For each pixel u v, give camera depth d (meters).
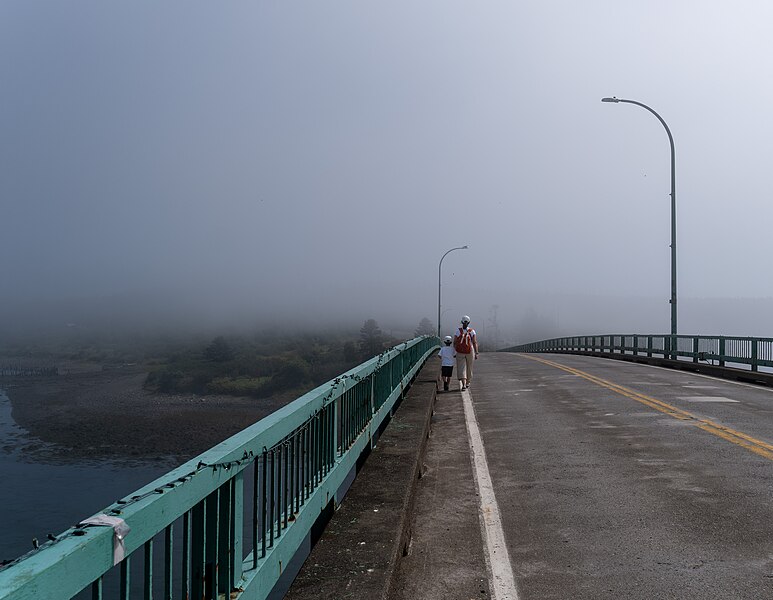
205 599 3.06
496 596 5.09
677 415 13.48
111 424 96.06
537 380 21.92
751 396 16.81
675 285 29.88
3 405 120.75
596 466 9.21
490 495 7.94
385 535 5.38
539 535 6.48
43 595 1.80
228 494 3.29
